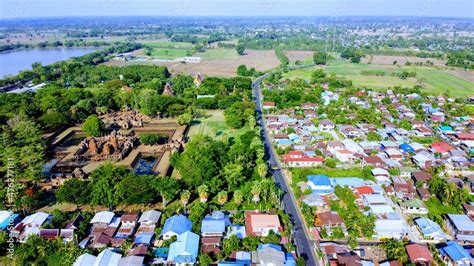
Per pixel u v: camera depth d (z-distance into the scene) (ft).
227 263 269.64
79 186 350.23
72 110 642.63
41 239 293.02
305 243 304.09
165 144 527.81
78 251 280.10
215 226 310.86
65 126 618.03
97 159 476.54
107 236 302.25
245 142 497.05
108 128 604.49
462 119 629.92
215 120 647.15
